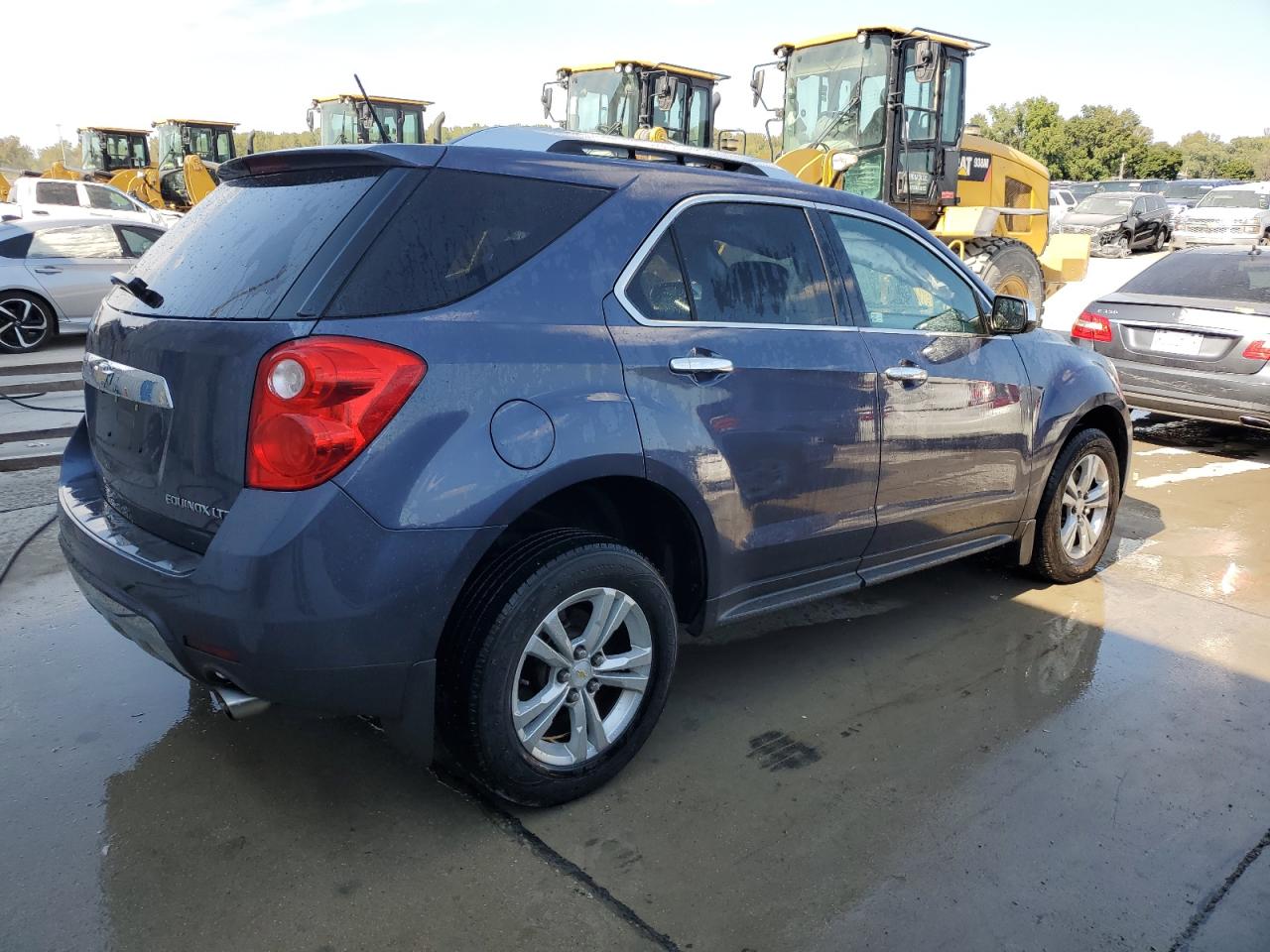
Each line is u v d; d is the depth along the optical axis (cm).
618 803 287
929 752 320
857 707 349
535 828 273
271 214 271
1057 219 2644
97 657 363
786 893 250
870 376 347
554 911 241
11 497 541
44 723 318
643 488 295
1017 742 328
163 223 1246
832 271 350
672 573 324
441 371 242
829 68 994
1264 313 685
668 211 303
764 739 325
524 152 283
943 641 408
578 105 1305
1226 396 696
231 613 230
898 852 268
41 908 236
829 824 279
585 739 283
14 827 266
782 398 317
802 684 366
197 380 244
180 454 250
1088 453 464
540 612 261
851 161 957
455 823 275
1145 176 7438
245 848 261
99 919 234
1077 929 242
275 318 238
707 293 310
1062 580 473
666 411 285
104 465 292
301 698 239
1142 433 847
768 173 354
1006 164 1155
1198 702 360
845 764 311
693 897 248
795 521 332
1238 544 545
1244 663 394
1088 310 778
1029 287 1070
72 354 1057
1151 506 620
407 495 236
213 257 273
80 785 285
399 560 236
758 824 278
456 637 256
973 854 268
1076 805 293
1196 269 761
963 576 488
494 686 256
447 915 239
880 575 377
